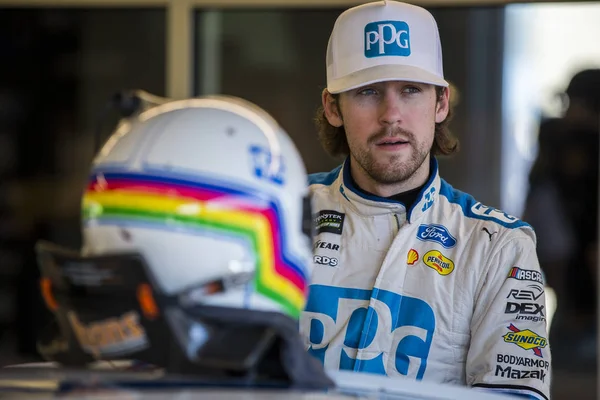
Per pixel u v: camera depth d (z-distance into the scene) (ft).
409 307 13.56
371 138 13.82
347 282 13.96
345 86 13.79
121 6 24.70
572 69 23.00
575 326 23.32
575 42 22.93
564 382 23.39
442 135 15.69
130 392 8.00
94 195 8.62
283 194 8.70
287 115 24.12
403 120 13.73
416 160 13.85
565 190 23.29
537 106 23.18
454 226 13.88
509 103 23.26
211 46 24.35
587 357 23.26
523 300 13.25
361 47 13.98
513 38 23.12
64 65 25.35
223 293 8.41
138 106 9.56
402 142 13.75
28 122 25.59
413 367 13.35
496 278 13.42
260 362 8.73
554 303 23.39
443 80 13.97
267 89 24.16
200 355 8.20
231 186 8.38
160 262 8.31
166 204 8.27
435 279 13.55
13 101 25.62
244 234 8.39
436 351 13.38
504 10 23.09
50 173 25.62
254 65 24.20
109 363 9.00
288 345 8.57
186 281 8.34
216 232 8.30
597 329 23.18
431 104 14.05
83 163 25.52
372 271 13.89
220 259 8.34
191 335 8.29
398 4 14.21
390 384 10.05
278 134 8.98
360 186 14.39
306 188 9.18
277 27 24.00
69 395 7.96
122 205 8.37
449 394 10.02
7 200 25.76
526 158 23.34
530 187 23.36
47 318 25.59
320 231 14.34
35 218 25.73
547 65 23.08
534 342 13.07
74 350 8.66
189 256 8.29
